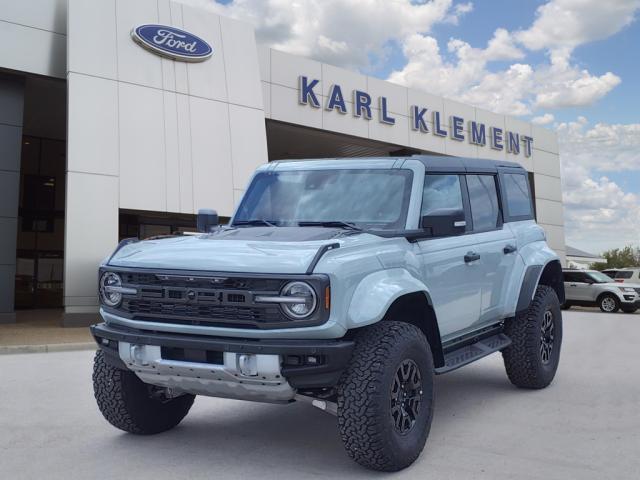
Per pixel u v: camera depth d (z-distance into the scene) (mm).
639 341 11930
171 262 4094
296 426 5309
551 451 4527
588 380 7320
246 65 19922
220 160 18844
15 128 17297
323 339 3783
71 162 16375
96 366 4777
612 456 4402
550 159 35125
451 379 7402
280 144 26906
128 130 17297
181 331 3982
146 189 17406
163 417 5012
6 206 17078
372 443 3852
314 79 23812
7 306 16984
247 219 5320
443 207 5332
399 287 4172
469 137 29953
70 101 16547
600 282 26031
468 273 5418
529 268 6406
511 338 6477
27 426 5402
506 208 6480
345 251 4027
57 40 17547
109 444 4797
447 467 4176
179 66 18500
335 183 5211
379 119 25969
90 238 16438
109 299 4336
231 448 4660
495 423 5332
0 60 16766
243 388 3932
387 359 3920
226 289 3840
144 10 18109
